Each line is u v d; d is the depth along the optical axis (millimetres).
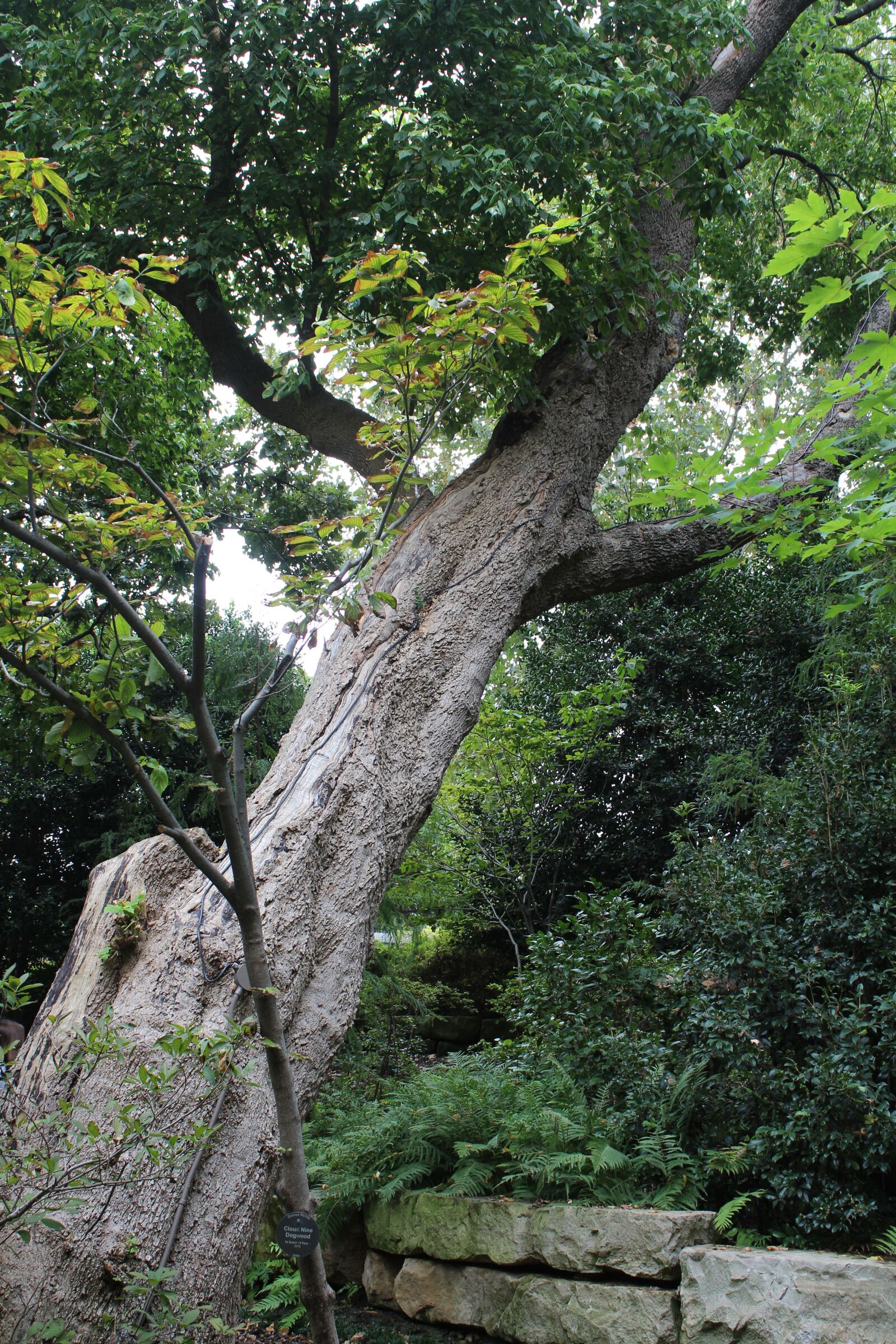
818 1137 3984
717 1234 3977
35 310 2559
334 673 4652
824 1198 3910
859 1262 3395
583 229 5270
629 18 6535
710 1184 4379
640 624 10797
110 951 3381
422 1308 4488
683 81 6609
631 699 10336
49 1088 3023
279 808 4023
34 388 2520
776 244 10844
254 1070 3275
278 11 5672
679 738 9859
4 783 9445
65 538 2592
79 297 2545
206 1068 2324
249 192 6227
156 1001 3254
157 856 3631
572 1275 4047
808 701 9062
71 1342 2357
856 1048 4117
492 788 9328
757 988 4547
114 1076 3025
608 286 5539
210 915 3486
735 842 5738
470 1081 5086
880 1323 3219
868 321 7301
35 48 5992
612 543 5957
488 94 6152
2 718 2738
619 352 6035
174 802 9062
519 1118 4598
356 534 2635
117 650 2500
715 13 6363
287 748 4402
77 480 2725
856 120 11211
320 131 7023
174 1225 2854
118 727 2602
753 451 4320
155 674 2355
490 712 9180
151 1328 2635
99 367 9047
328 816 3994
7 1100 2932
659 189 5828
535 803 9656
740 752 8648
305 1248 2277
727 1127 4398
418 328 3107
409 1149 4832
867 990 4516
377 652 4680
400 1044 8078
